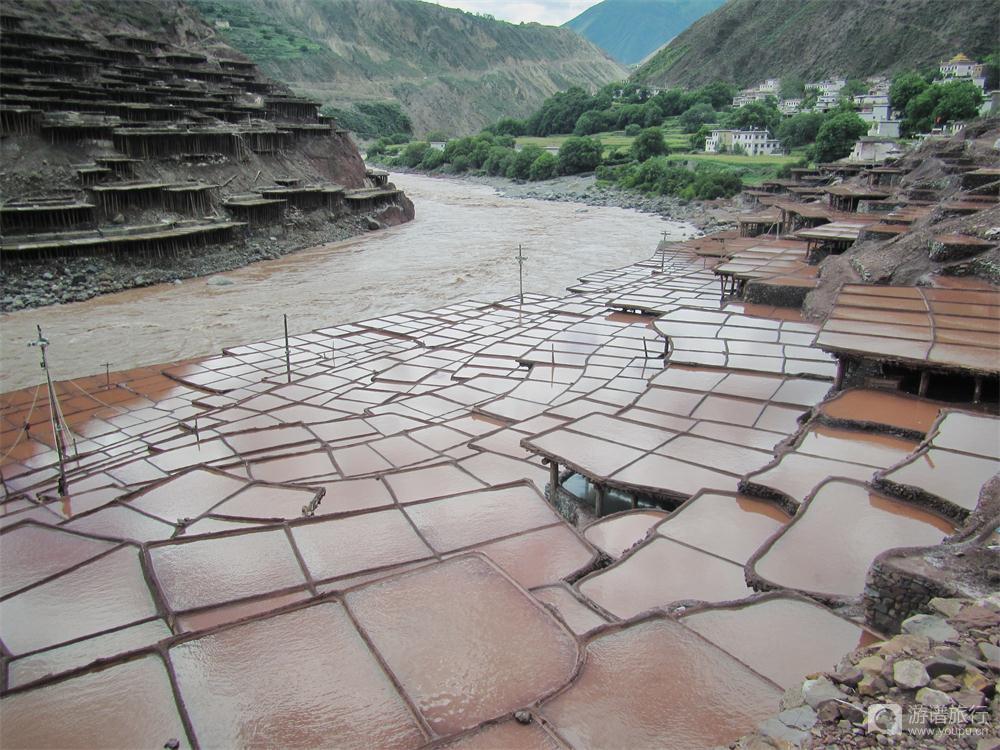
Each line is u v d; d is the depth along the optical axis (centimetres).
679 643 842
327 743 678
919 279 2725
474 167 16662
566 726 696
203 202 6919
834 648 883
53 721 720
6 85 6216
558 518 1423
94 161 6250
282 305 5109
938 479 1329
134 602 1081
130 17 9362
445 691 743
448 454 2166
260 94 9731
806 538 1209
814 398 2172
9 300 4875
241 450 2273
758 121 14200
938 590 862
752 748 606
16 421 2842
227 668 784
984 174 4119
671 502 1639
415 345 3706
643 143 13338
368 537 1314
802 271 3900
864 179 6706
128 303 5166
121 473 2108
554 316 4156
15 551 1295
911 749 558
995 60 14150
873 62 18438
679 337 2939
